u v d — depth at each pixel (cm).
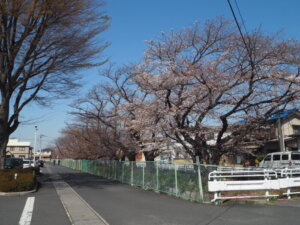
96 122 2702
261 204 970
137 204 1034
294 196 1120
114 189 1568
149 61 1409
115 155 2714
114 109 2139
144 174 1579
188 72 1220
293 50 1131
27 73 1730
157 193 1348
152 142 1565
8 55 1639
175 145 1538
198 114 1320
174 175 1222
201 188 1024
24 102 1869
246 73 1171
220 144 1328
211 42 1365
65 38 1625
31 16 1533
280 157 1786
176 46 1382
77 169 4894
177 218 782
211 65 1234
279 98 1215
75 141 4541
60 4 1468
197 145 1345
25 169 1962
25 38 1633
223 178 1062
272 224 691
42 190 1539
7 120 1803
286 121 2609
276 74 1165
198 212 857
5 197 1272
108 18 1698
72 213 885
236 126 1352
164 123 1332
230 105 1252
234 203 991
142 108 1416
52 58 1692
